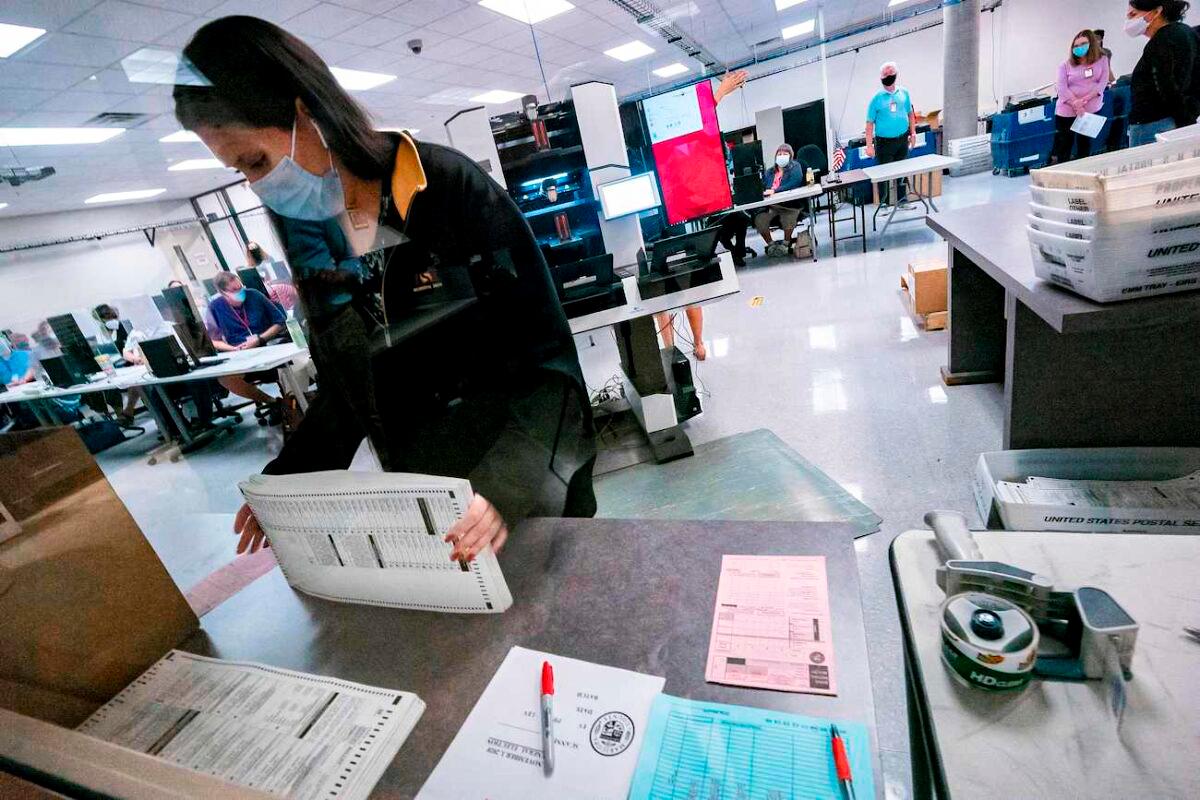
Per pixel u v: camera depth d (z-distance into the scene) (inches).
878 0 358.6
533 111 106.3
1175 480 53.2
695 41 366.0
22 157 218.8
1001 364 99.6
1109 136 245.0
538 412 33.3
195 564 101.3
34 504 24.7
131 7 139.0
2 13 125.4
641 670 23.2
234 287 175.6
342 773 20.9
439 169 31.4
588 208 114.7
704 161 137.6
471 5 208.2
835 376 117.3
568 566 30.3
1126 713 18.3
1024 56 398.0
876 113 232.2
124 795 12.9
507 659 25.1
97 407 204.4
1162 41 132.4
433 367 34.9
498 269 32.3
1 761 14.8
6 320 311.0
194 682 27.1
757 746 19.2
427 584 28.2
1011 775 17.3
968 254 66.5
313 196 31.1
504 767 20.4
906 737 44.3
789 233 240.4
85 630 26.3
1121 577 23.1
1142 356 55.8
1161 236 35.8
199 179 360.5
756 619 24.4
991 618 19.7
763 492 83.8
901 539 27.6
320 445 38.3
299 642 29.3
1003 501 53.7
